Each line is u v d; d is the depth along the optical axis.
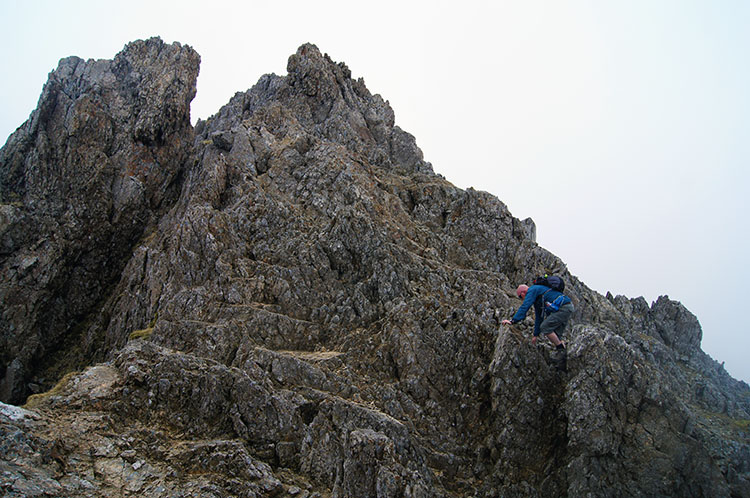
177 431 14.16
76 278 30.27
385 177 31.97
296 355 19.23
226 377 15.36
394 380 19.22
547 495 16.06
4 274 27.52
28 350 26.75
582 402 16.56
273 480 13.10
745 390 28.16
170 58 37.75
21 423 11.93
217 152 31.97
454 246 27.67
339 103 38.84
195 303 21.58
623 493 15.64
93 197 31.59
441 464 16.84
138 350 16.52
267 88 43.91
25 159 31.66
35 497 10.06
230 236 24.66
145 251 28.72
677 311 28.98
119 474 11.74
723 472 16.53
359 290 22.45
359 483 12.99
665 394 16.94
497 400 17.83
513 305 22.48
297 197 28.86
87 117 32.81
